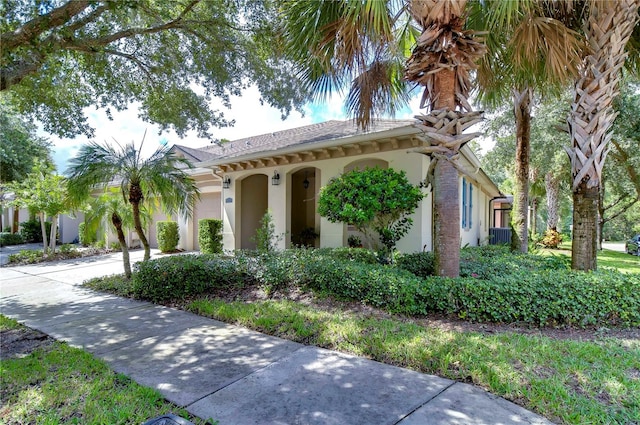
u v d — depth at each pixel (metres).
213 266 7.07
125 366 3.73
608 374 3.34
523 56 5.66
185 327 5.04
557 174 19.61
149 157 7.62
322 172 10.59
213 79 8.58
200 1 6.90
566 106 12.84
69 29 5.76
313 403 2.95
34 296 7.27
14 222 20.27
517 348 3.91
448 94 5.45
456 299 5.06
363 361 3.77
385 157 9.33
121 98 8.88
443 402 2.93
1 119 14.52
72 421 2.70
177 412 2.82
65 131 8.54
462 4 4.91
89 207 8.85
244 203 13.78
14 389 3.22
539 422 2.64
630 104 12.75
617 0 5.27
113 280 8.35
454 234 5.69
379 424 2.64
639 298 4.81
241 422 2.69
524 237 10.14
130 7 6.12
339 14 5.10
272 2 6.79
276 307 5.71
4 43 5.07
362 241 10.33
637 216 30.53
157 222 15.36
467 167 10.80
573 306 4.79
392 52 5.95
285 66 8.15
